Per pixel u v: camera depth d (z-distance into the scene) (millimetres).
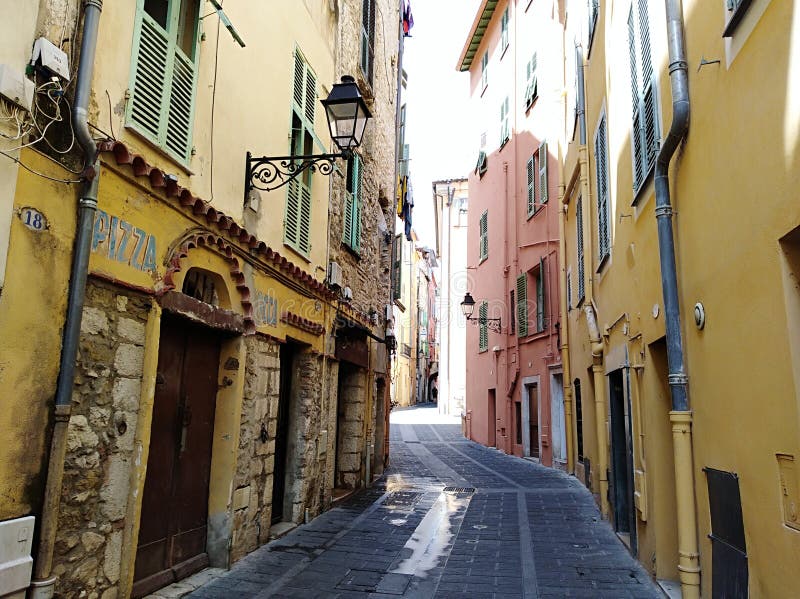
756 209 3221
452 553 6797
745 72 3309
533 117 17594
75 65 3834
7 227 3301
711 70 3891
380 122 13602
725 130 3658
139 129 4504
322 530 7832
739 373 3555
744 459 3510
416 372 58250
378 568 6172
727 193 3656
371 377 12430
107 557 4184
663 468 5621
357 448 11359
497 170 21062
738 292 3531
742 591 3559
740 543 3604
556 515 8977
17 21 3391
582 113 10258
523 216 18234
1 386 3281
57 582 3721
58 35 3699
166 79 4906
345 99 6406
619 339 7340
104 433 4168
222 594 5254
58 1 3701
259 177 6562
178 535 5527
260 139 6965
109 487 4215
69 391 3705
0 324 3275
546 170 16125
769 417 3150
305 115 8555
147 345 4633
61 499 3760
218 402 6227
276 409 7324
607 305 8219
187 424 5688
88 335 4016
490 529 8031
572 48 11891
